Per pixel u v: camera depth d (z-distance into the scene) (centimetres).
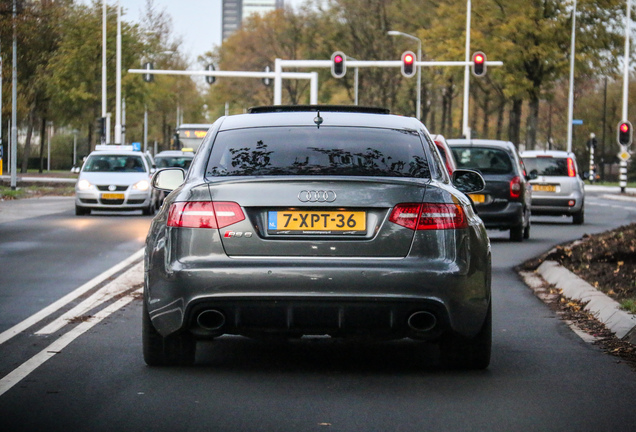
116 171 4041
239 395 907
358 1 9975
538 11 7756
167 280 934
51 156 15500
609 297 1503
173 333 946
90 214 4031
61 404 866
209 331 933
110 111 9181
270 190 927
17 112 6900
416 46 9788
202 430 783
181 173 1184
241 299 911
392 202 928
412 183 941
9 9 5288
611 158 13150
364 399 895
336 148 1008
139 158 4131
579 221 3722
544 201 3662
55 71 8488
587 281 1741
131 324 1332
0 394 905
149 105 9862
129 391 918
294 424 804
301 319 916
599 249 2123
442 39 8500
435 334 938
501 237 3014
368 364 1062
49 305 1512
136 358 1084
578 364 1070
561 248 2225
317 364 1060
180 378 978
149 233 1007
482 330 1000
